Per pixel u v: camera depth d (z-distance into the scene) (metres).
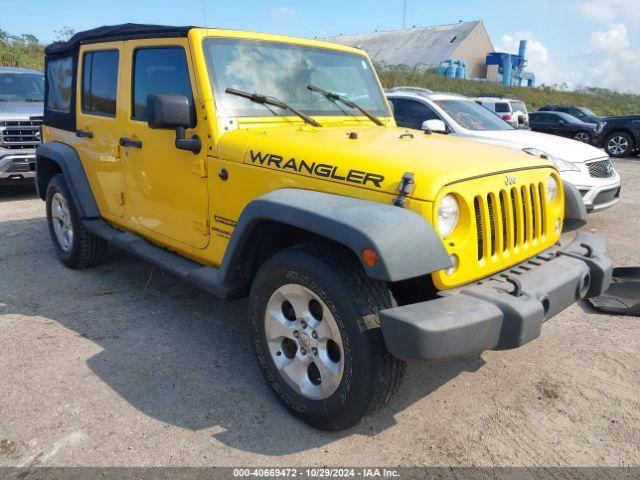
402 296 2.76
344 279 2.51
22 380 3.20
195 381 3.23
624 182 11.38
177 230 3.70
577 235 3.45
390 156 2.75
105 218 4.62
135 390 3.12
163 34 3.56
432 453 2.64
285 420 2.88
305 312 2.73
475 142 3.52
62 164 4.74
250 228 2.87
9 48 21.06
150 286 4.74
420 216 2.42
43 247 5.85
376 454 2.63
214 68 3.34
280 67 3.68
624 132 16.61
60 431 2.75
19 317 4.07
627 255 5.86
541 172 3.10
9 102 8.70
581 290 2.96
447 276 2.54
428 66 52.28
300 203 2.60
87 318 4.07
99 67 4.33
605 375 3.38
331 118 3.78
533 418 2.94
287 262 2.70
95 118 4.40
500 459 2.61
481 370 3.43
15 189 9.22
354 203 2.52
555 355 3.63
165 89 3.60
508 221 2.80
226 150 3.20
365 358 2.46
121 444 2.66
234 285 3.16
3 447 2.62
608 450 2.68
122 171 4.14
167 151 3.60
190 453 2.61
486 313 2.38
